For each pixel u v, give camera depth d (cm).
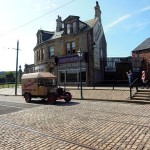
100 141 741
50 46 3619
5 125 1058
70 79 3234
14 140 801
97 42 3272
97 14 3425
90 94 2169
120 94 1934
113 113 1231
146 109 1330
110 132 845
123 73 3153
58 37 3459
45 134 861
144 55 2964
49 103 1825
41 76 1917
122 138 761
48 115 1258
